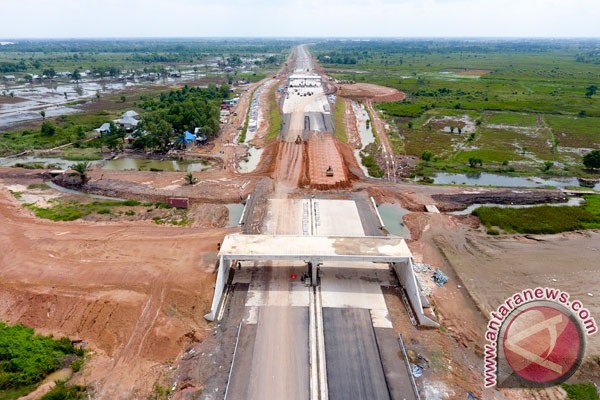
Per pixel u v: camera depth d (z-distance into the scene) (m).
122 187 59.91
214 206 54.53
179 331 32.47
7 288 36.66
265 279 38.72
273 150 76.50
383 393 27.31
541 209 54.81
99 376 28.72
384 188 61.09
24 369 28.30
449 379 28.70
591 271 41.97
